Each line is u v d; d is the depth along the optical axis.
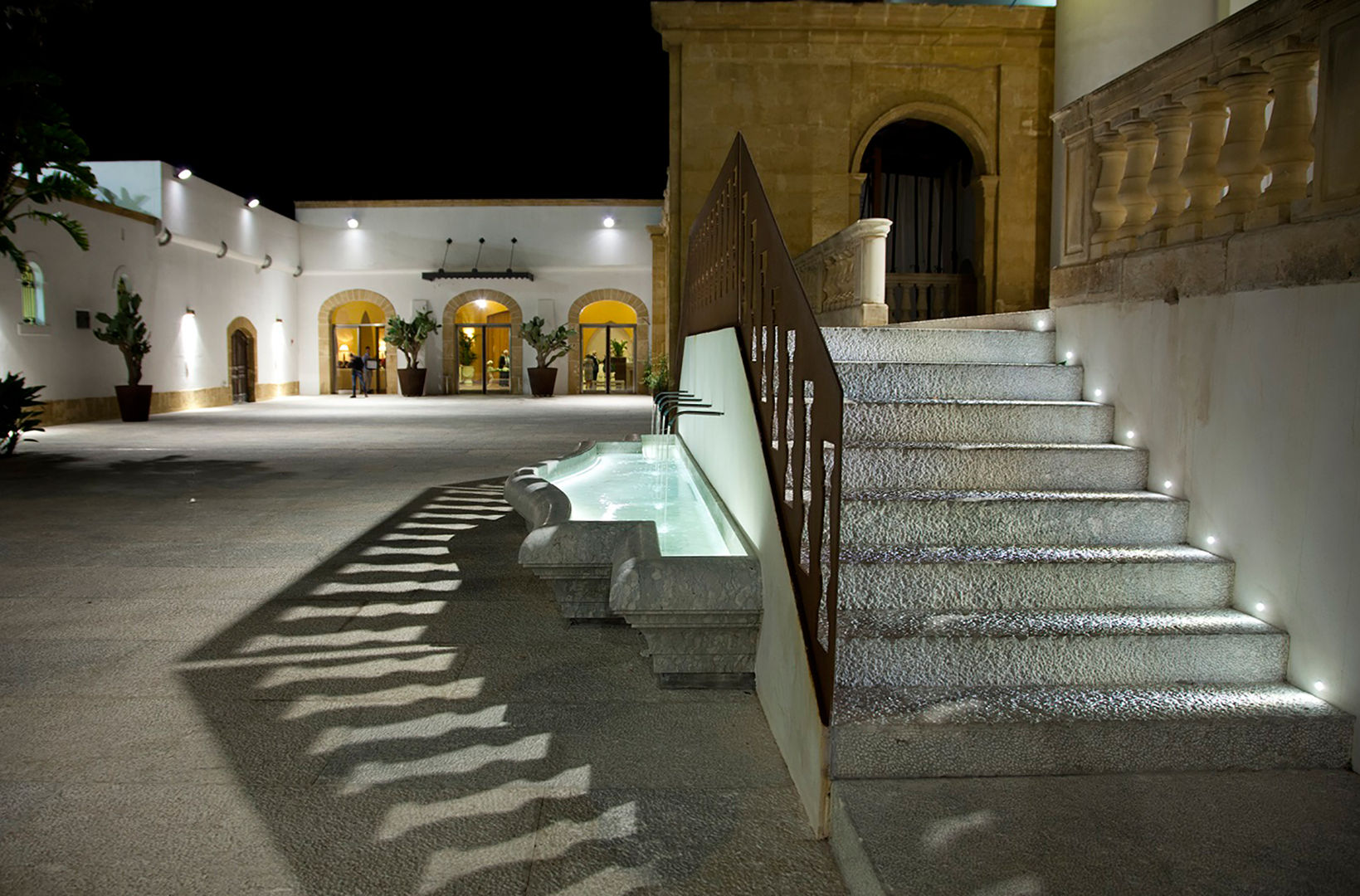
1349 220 2.70
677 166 13.15
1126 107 4.18
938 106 13.28
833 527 2.44
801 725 2.86
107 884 2.34
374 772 2.98
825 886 2.40
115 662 4.00
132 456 11.36
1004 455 3.97
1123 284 4.23
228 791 2.85
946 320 6.48
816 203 13.24
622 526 4.43
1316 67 3.07
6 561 5.83
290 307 26.97
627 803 2.80
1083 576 3.37
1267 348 3.13
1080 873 2.15
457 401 25.08
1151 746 2.71
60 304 16.00
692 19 12.89
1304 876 2.15
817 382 2.69
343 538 6.55
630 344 28.73
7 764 3.02
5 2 10.66
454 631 4.46
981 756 2.68
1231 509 3.38
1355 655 2.74
